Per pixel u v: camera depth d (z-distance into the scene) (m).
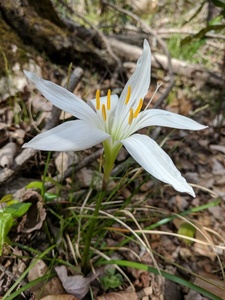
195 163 0.26
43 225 0.18
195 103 0.32
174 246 0.20
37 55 0.27
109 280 0.17
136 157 0.12
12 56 0.24
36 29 0.27
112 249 0.18
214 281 0.18
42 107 0.23
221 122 0.29
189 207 0.23
